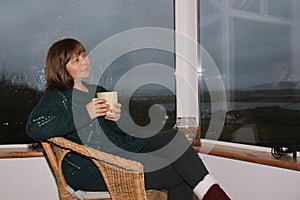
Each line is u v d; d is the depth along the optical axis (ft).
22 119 9.16
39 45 9.25
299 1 6.99
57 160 5.86
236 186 7.64
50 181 8.49
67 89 6.12
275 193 6.66
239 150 8.04
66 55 6.20
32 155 8.41
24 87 9.16
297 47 7.02
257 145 8.03
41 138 5.57
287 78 7.25
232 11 8.76
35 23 9.23
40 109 5.77
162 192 6.26
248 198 7.32
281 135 7.36
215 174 8.27
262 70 7.89
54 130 5.52
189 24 9.84
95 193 5.93
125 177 5.42
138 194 5.37
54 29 9.33
